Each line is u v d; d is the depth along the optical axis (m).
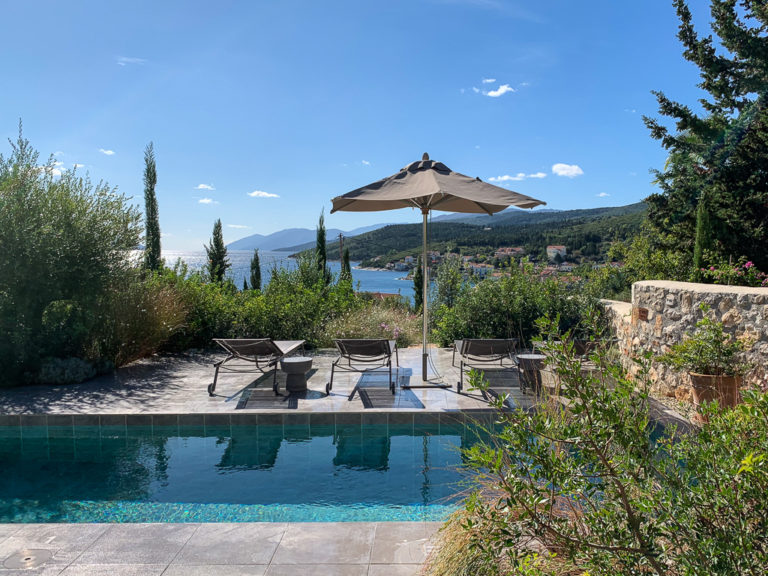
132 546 2.67
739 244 10.62
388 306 13.85
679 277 10.24
